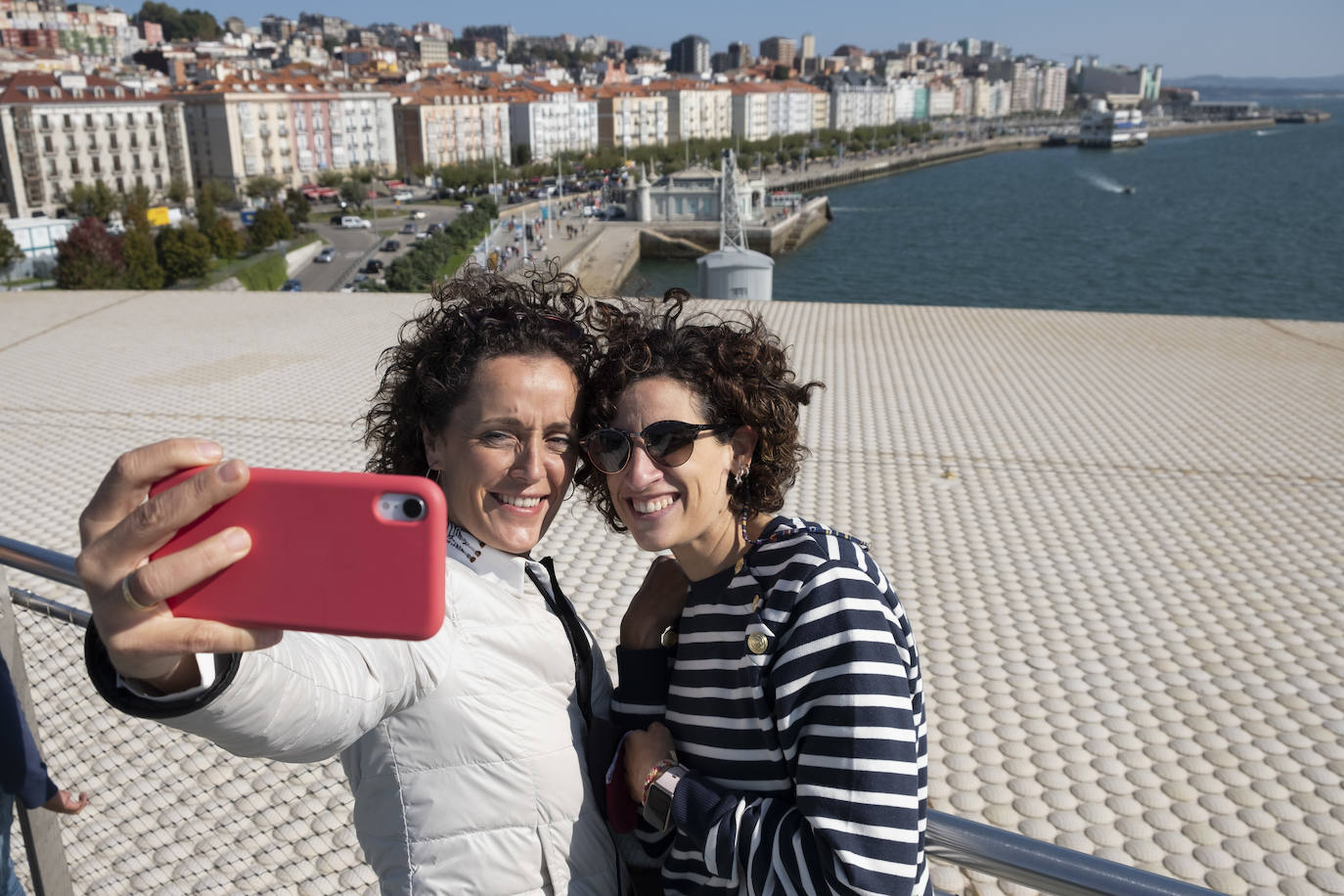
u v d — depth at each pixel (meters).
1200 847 3.06
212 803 3.16
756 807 1.28
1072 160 174.38
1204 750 3.54
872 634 1.23
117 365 8.85
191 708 0.87
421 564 0.79
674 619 1.44
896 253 80.88
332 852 2.95
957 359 9.21
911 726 1.21
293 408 7.58
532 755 1.24
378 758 1.21
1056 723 3.70
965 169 160.12
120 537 0.75
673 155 126.44
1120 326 10.59
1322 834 3.12
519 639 1.27
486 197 91.12
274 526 0.81
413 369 1.37
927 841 1.26
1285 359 9.12
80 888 2.82
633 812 1.40
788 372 1.43
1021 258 77.25
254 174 106.56
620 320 1.40
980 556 5.15
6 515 5.67
